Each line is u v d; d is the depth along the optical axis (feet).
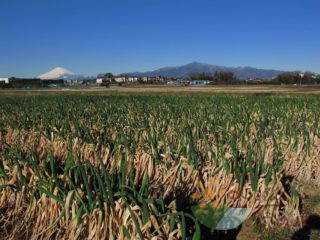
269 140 26.71
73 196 15.81
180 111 49.47
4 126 38.24
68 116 46.01
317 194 23.75
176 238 14.37
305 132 26.45
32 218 17.93
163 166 21.16
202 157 22.54
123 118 41.47
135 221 13.82
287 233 18.94
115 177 19.36
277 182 19.56
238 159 21.06
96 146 23.99
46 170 18.57
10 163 21.17
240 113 43.73
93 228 15.39
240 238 18.60
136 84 497.05
